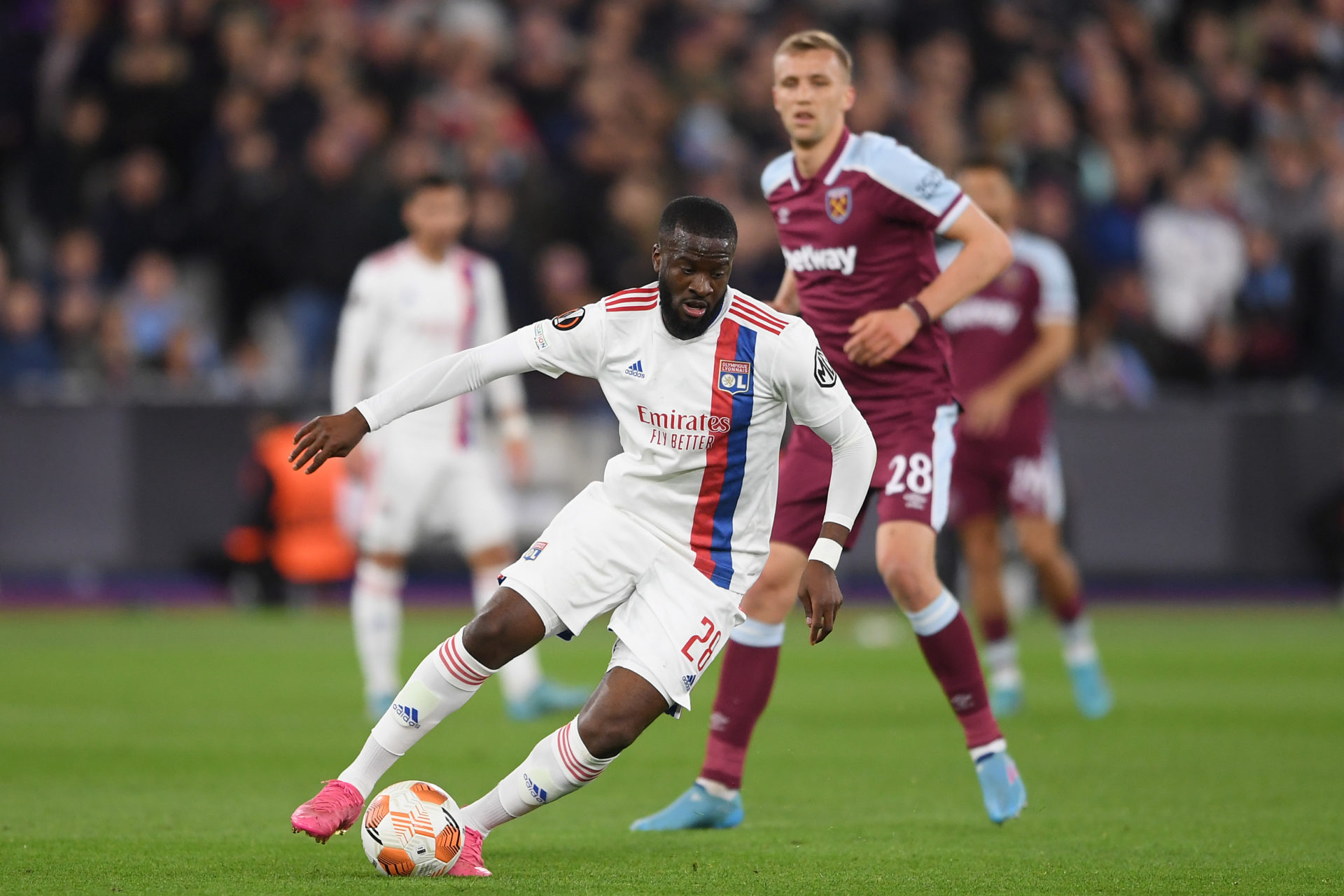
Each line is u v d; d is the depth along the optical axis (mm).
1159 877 16438
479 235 51719
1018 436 30922
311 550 49312
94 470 49594
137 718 29297
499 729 28688
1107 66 66312
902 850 18031
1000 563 31422
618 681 16094
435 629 45406
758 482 16578
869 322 19219
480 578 31922
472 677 16203
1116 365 54656
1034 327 31672
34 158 55906
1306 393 57875
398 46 58250
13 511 49250
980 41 65750
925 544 19828
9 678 34688
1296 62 69125
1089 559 52250
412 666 37000
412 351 31531
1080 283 54344
